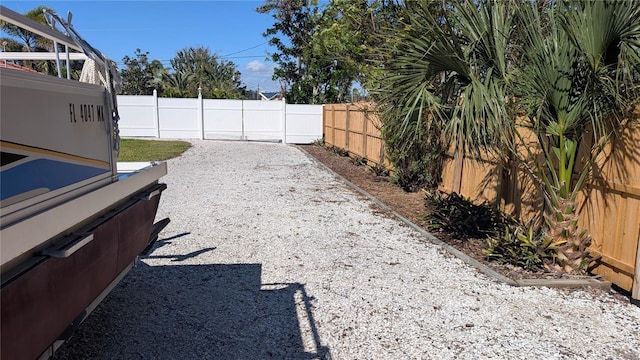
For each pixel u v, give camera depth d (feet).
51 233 6.22
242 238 18.06
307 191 28.71
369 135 38.29
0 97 5.51
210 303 12.00
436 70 13.34
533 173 15.03
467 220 17.87
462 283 13.53
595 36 11.03
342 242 17.67
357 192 28.55
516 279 13.64
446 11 13.25
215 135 69.62
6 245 5.14
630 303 12.18
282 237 18.26
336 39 46.96
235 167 39.50
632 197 12.17
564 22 11.49
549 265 14.25
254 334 10.38
